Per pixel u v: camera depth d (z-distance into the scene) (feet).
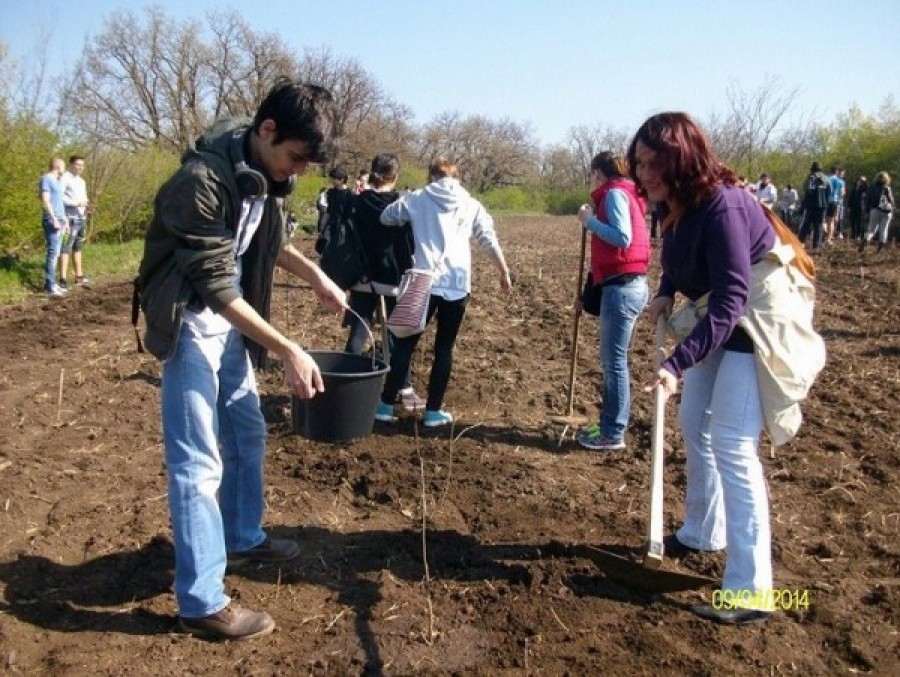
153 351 9.87
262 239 10.57
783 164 107.24
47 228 38.37
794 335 10.85
